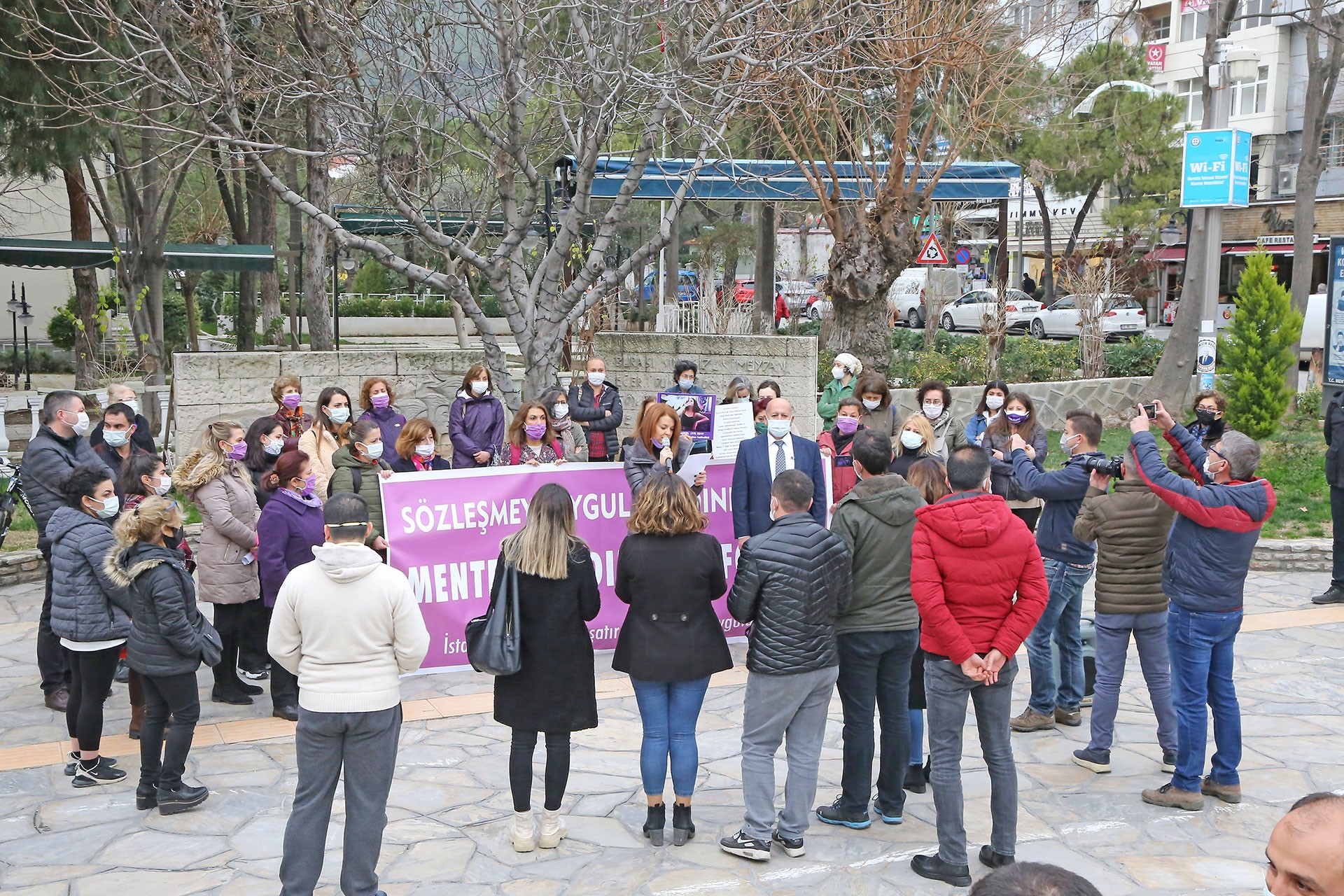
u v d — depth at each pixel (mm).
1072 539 6641
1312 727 7004
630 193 10406
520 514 7914
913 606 5418
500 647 5016
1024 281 41812
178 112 15805
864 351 16359
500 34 9719
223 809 5773
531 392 10680
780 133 14992
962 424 17234
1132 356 20062
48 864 5156
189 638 5504
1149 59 37094
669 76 9977
